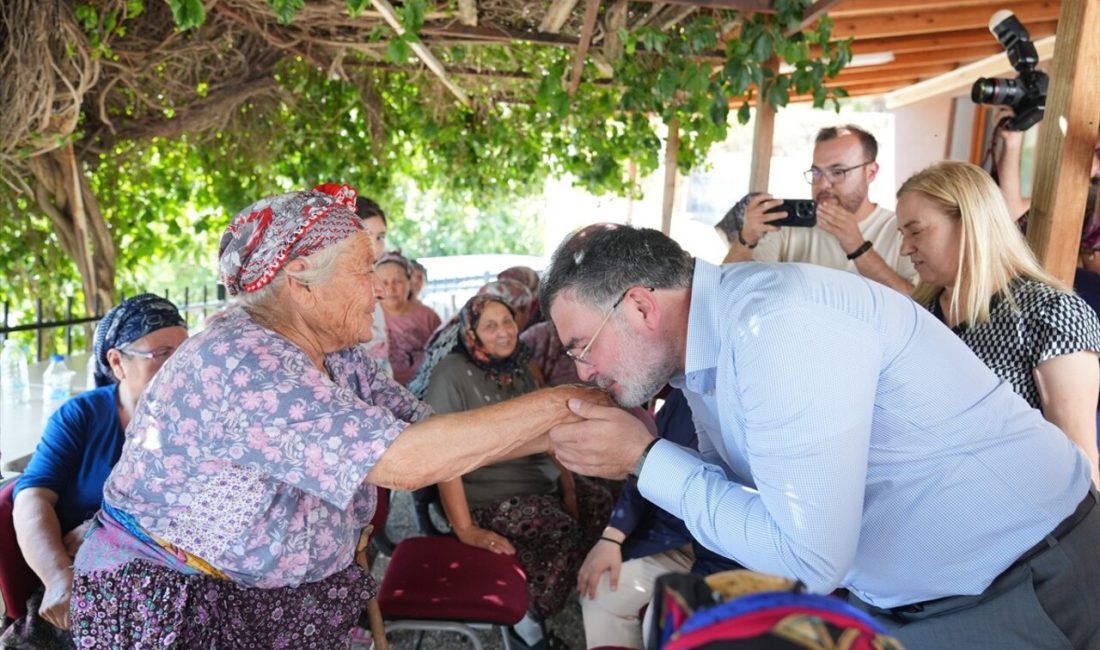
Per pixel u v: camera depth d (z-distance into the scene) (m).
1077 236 2.31
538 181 7.34
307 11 4.19
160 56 4.59
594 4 3.38
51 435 2.19
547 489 3.23
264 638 1.73
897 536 1.50
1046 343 1.88
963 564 1.49
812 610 0.63
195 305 5.17
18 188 4.67
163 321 2.25
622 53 4.39
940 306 2.25
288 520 1.66
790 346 1.31
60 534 2.06
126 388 2.23
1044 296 1.92
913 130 9.59
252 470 1.60
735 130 11.92
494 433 1.59
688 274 1.49
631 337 1.48
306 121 5.92
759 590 0.69
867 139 3.38
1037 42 6.64
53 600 1.90
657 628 0.70
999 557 1.48
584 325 1.50
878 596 1.61
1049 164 2.31
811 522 1.28
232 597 1.68
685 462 1.49
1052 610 1.49
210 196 5.82
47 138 4.22
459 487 2.84
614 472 1.62
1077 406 1.87
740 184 12.05
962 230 2.01
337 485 1.53
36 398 3.54
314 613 1.78
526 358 3.42
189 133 5.40
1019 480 1.46
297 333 1.65
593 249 1.49
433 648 3.29
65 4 3.89
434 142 6.77
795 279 1.40
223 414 1.53
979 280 2.00
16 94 3.98
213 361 1.53
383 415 1.54
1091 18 2.19
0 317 5.26
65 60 4.06
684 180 12.58
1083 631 1.51
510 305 3.61
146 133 5.09
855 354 1.32
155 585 1.63
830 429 1.28
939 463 1.44
